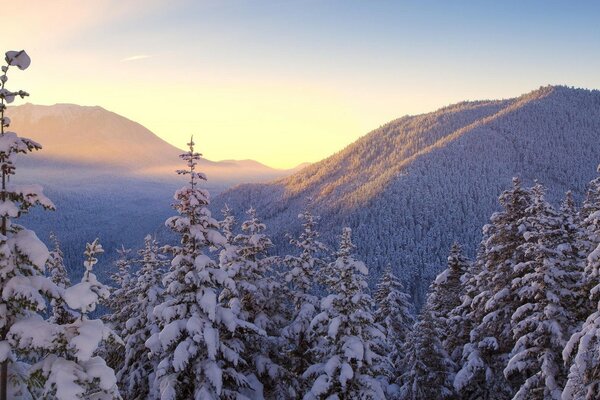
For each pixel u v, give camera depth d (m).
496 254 22.92
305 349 22.62
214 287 16.64
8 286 7.91
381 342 17.81
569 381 13.75
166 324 15.56
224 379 17.03
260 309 21.19
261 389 18.67
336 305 17.64
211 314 15.26
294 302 22.47
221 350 16.17
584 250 19.48
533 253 19.08
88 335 8.43
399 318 34.72
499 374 22.44
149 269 21.91
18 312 8.47
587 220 14.78
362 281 17.70
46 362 8.38
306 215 23.52
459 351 27.88
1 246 7.88
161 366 15.38
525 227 21.44
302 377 18.14
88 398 8.85
